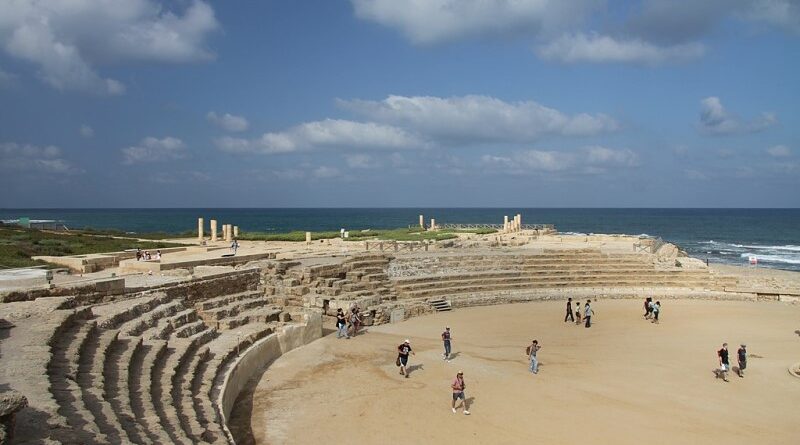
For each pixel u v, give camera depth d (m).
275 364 27.69
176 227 194.62
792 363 29.64
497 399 23.41
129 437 12.84
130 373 18.53
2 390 13.45
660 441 19.52
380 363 28.27
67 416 12.73
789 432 20.53
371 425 20.38
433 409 22.08
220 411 18.73
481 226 122.06
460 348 31.92
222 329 29.33
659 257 59.84
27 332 18.28
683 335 36.19
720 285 52.19
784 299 49.19
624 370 28.16
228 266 41.41
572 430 20.33
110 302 26.92
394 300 42.78
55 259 40.06
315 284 41.06
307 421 20.67
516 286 50.00
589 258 57.31
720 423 21.31
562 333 36.44
